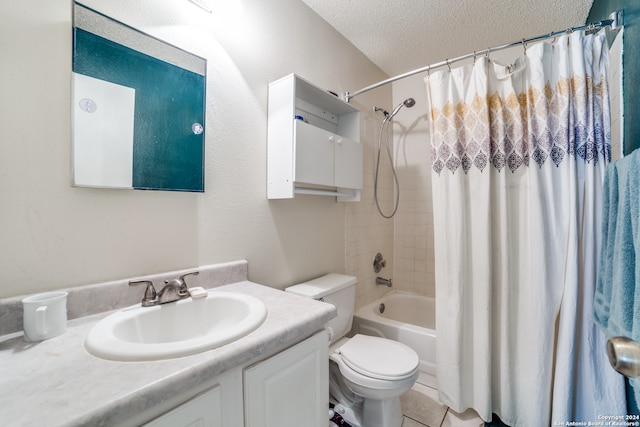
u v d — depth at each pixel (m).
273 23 1.43
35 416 0.42
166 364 0.56
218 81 1.18
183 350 0.59
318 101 1.61
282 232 1.47
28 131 0.75
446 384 1.45
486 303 1.37
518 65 1.36
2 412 0.43
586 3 1.57
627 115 1.09
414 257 2.50
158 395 0.50
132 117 0.93
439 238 1.51
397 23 1.80
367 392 1.21
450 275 1.46
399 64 2.32
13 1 0.73
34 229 0.76
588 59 1.23
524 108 1.36
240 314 0.91
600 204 1.18
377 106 2.35
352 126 1.77
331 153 1.50
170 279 1.00
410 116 2.50
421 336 1.71
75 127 0.82
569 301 1.18
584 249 1.20
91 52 0.85
